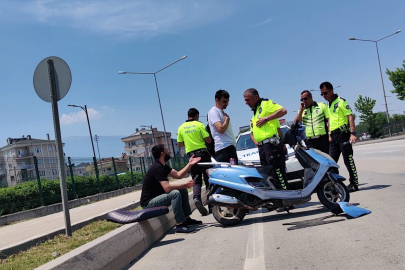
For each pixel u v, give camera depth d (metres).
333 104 8.20
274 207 6.20
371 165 13.20
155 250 5.55
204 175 8.64
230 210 6.55
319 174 6.22
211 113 7.38
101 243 4.53
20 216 12.21
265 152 6.82
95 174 18.64
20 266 4.62
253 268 4.02
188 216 7.03
